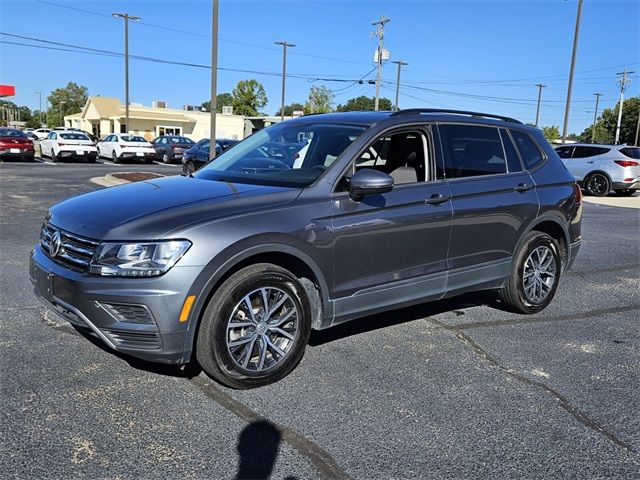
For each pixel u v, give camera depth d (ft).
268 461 9.52
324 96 207.72
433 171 15.01
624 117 269.64
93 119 209.26
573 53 97.30
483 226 15.83
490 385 12.71
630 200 58.23
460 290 15.75
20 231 28.96
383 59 142.82
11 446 9.66
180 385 12.15
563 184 18.35
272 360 12.37
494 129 17.01
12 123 363.97
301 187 12.92
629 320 17.83
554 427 10.95
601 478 9.36
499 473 9.39
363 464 9.52
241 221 11.62
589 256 28.07
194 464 9.36
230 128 204.64
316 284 12.98
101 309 10.89
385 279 13.93
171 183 14.08
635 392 12.60
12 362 13.00
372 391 12.20
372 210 13.42
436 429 10.72
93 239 11.17
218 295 11.39
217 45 62.28
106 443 9.86
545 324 17.17
